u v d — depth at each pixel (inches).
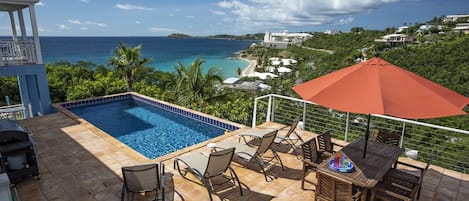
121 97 530.3
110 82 591.8
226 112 426.6
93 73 716.0
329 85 134.2
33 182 189.0
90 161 223.9
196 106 491.2
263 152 209.0
